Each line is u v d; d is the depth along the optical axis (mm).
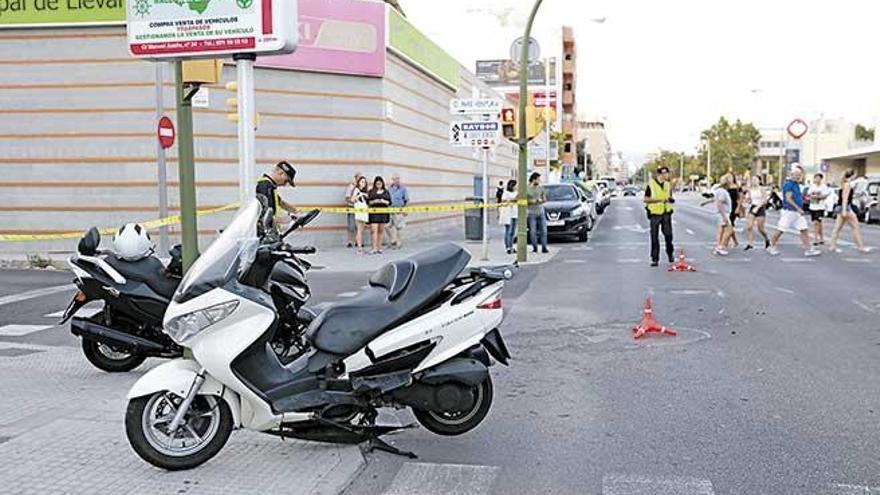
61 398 6969
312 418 5410
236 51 7039
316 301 12359
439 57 27625
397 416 6500
